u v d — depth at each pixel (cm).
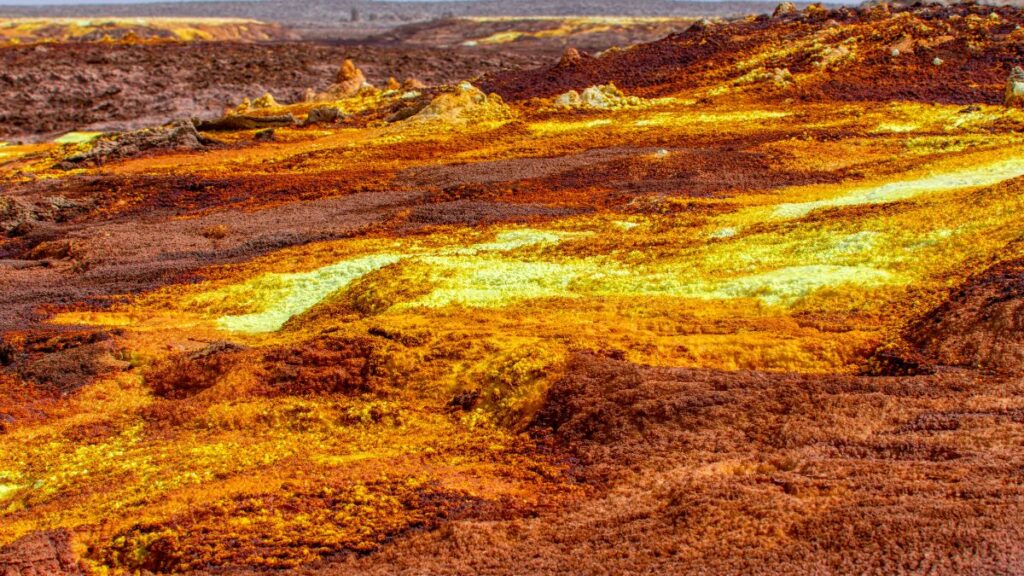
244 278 4297
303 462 2431
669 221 4531
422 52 16975
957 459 1931
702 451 2141
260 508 2108
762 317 2958
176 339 3531
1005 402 2166
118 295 4253
